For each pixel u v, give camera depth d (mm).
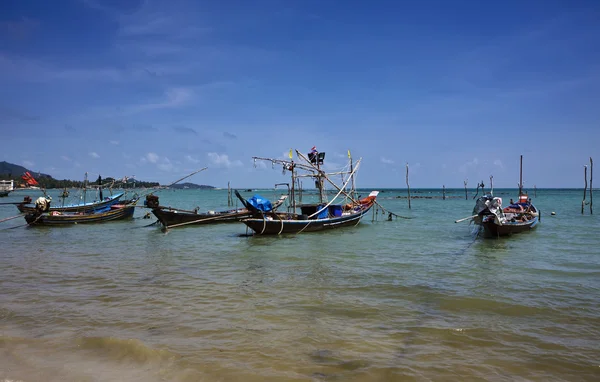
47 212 35531
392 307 11430
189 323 10180
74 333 9555
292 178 31562
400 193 162875
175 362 8016
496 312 10984
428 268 16781
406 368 7727
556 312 10961
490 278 14906
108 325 10070
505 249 21672
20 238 27578
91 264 17938
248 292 13031
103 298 12422
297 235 27766
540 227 31938
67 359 8195
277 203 34094
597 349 8594
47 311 11195
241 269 16750
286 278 15031
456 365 7859
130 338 9141
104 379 7383
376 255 20031
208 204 76750
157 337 9281
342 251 21344
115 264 17938
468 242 24453
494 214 24500
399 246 23031
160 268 17016
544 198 99250
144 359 8156
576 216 43156
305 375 7469
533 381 7293
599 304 11633
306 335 9352
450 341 9008
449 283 14172
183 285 14000
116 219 39719
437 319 10438
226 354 8359
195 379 7371
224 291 13172
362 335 9352
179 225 33094
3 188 137500
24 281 14680
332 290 13266
